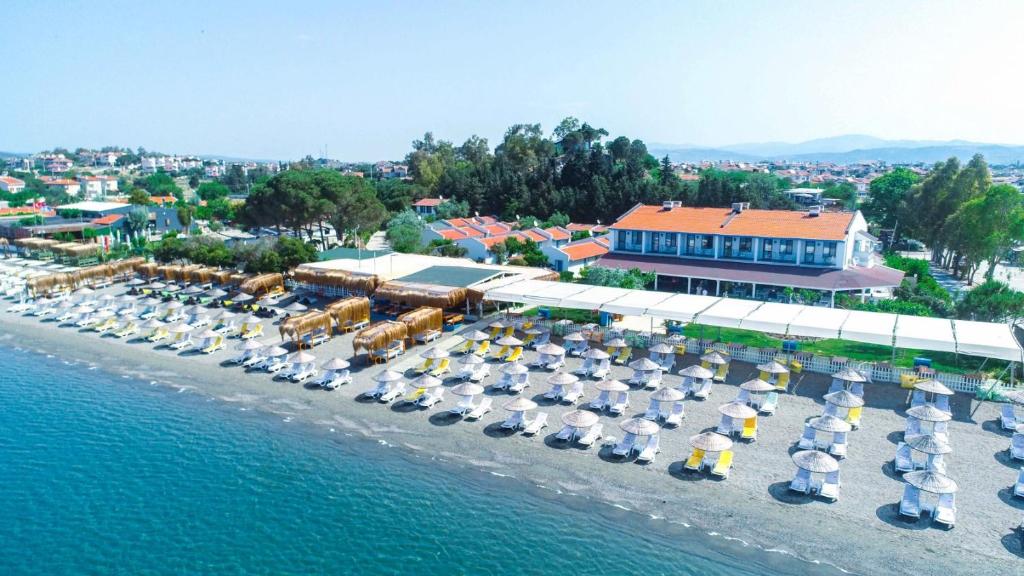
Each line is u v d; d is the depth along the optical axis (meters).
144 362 43.44
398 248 80.94
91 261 82.75
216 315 54.47
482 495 26.28
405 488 27.00
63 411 35.72
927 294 54.47
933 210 86.62
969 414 31.98
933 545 22.19
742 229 60.72
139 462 29.78
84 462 29.92
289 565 22.41
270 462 29.50
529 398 35.25
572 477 27.25
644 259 63.50
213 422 33.84
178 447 31.17
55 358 44.88
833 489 24.92
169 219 120.38
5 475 28.78
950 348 33.50
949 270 85.81
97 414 35.22
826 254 56.81
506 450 29.70
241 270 71.00
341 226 91.44
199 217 144.12
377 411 34.38
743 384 33.25
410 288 50.81
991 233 69.31
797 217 61.59
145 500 26.66
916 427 29.11
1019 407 32.34
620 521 24.25
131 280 69.50
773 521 23.81
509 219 128.50
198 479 28.19
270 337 47.84
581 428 30.36
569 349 42.94
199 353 44.81
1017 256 87.81
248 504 26.19
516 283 52.06
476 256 83.31
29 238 92.69
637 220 66.81
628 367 39.66
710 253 62.22
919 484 22.80
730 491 25.75
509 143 158.88
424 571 21.88
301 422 33.47
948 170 88.94
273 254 66.81
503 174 141.00
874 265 61.12
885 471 26.80
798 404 33.56
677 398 31.09
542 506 25.38
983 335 35.03
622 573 21.52
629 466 27.91
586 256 72.00
